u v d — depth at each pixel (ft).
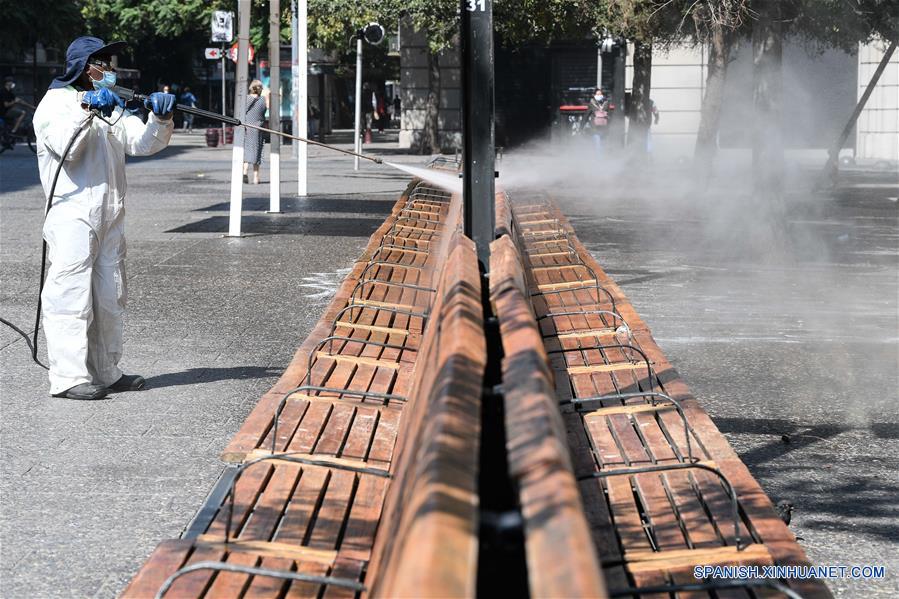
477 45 17.85
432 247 30.78
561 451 6.84
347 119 251.80
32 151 127.85
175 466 18.40
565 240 33.12
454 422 7.45
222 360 26.45
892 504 17.28
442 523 5.88
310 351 19.04
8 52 166.91
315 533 11.80
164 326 30.48
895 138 125.59
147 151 22.85
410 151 138.62
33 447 19.27
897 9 64.08
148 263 42.04
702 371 26.32
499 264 13.79
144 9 198.08
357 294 24.35
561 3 112.68
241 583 10.41
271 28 59.52
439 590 5.24
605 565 11.02
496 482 9.39
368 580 9.69
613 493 13.01
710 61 77.15
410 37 139.03
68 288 22.31
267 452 14.08
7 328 29.89
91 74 22.16
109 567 14.25
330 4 121.49
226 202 67.77
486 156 18.01
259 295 35.55
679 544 11.55
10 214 59.16
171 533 15.48
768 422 22.04
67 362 22.43
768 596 10.10
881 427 21.70
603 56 143.33
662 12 64.75
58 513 16.15
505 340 9.75
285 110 161.79
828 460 19.60
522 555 7.38
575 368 18.81
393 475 12.41
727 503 12.36
